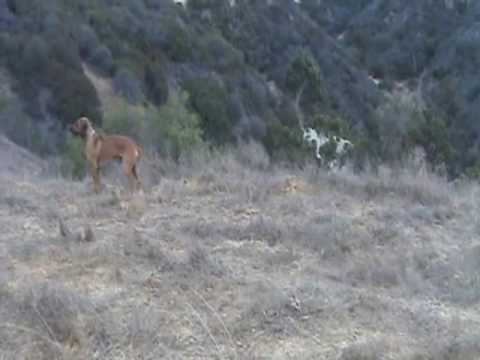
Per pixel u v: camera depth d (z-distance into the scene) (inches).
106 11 3526.1
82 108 2728.8
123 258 535.8
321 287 491.8
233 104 2898.6
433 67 5177.2
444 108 3944.4
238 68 3558.1
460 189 816.9
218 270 514.3
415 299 494.6
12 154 1942.7
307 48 4534.9
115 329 418.6
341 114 3782.0
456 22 5438.0
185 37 3523.6
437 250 593.0
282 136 1902.1
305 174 832.3
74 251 546.9
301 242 597.0
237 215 671.1
